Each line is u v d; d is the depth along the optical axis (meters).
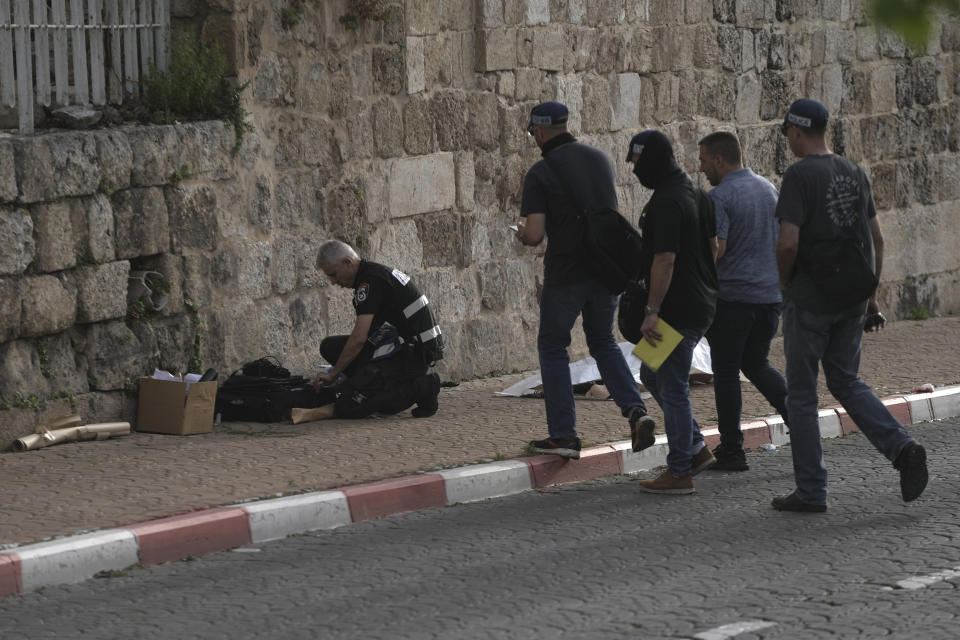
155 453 27.73
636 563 20.59
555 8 41.28
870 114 52.84
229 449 28.17
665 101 45.09
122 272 30.09
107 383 30.06
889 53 53.38
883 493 25.41
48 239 28.48
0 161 27.44
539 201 26.58
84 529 21.48
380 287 31.53
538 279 41.78
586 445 28.70
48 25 29.72
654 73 44.59
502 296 40.56
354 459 27.12
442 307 38.66
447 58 38.50
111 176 29.69
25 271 28.11
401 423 31.34
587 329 27.14
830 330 23.92
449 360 38.81
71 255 28.97
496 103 40.00
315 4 34.59
